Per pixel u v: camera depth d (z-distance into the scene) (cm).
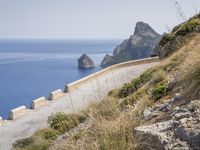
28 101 8419
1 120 2356
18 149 1351
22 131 2136
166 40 1922
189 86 674
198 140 469
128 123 587
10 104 8075
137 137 536
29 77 12975
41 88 10262
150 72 1462
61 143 662
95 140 580
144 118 688
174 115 568
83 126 716
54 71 15125
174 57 1427
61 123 801
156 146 502
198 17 1805
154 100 852
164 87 885
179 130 501
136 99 993
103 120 611
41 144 1111
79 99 2745
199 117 520
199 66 668
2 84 11156
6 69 16700
